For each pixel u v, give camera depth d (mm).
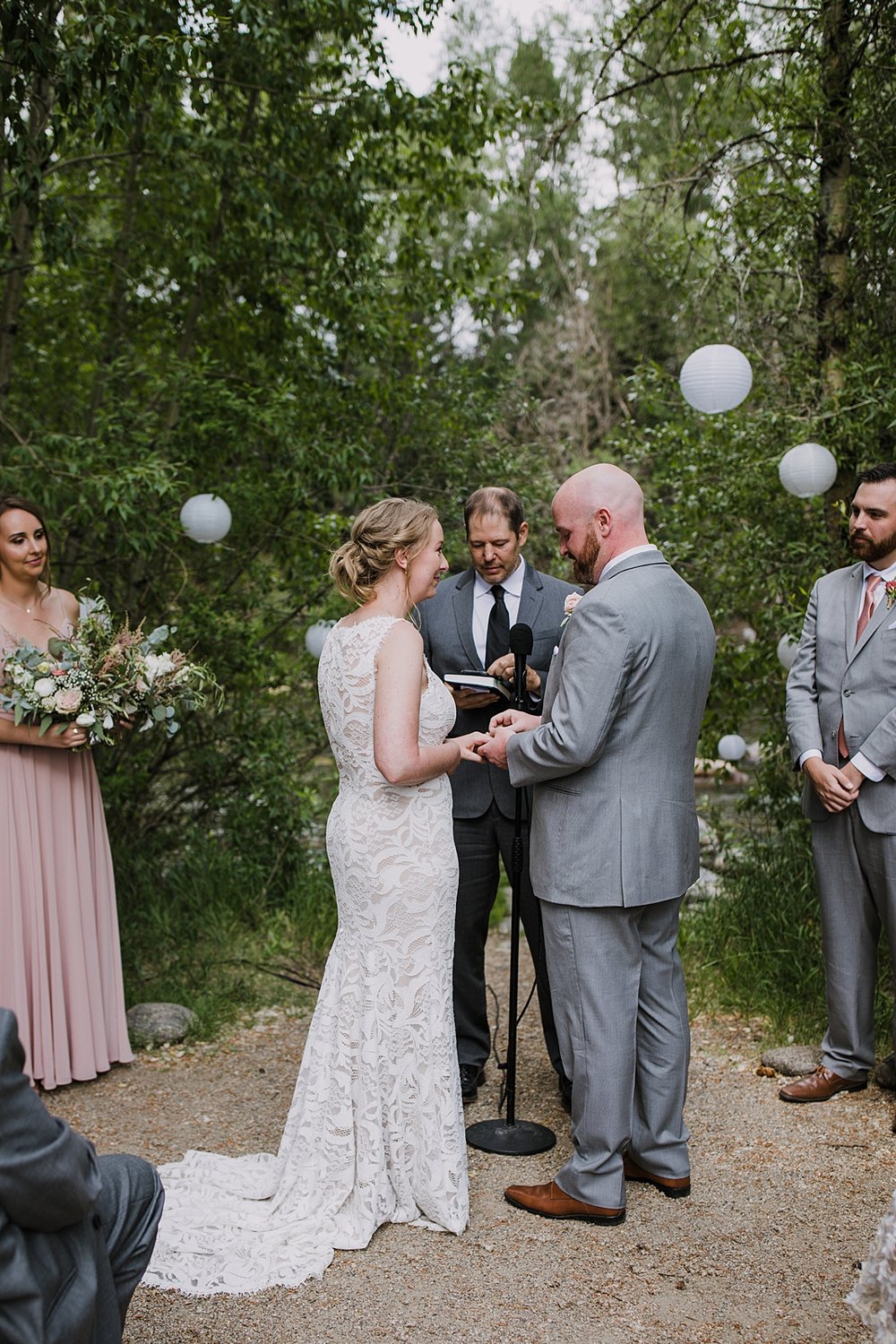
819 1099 3486
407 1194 2799
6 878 3500
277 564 5926
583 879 2689
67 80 4035
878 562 3500
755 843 5172
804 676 3668
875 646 3451
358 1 5207
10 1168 1401
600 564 2766
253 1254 2604
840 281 4875
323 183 5430
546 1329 2336
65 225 4590
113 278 6000
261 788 5566
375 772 2795
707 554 5172
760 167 5164
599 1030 2715
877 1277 1843
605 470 2754
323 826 6012
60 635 3779
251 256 5762
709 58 5602
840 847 3484
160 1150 3221
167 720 3879
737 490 4887
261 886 5520
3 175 5055
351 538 2861
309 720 6168
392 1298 2461
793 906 4629
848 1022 3488
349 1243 2682
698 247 5766
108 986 3807
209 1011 4297
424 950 2822
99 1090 3676
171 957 4863
